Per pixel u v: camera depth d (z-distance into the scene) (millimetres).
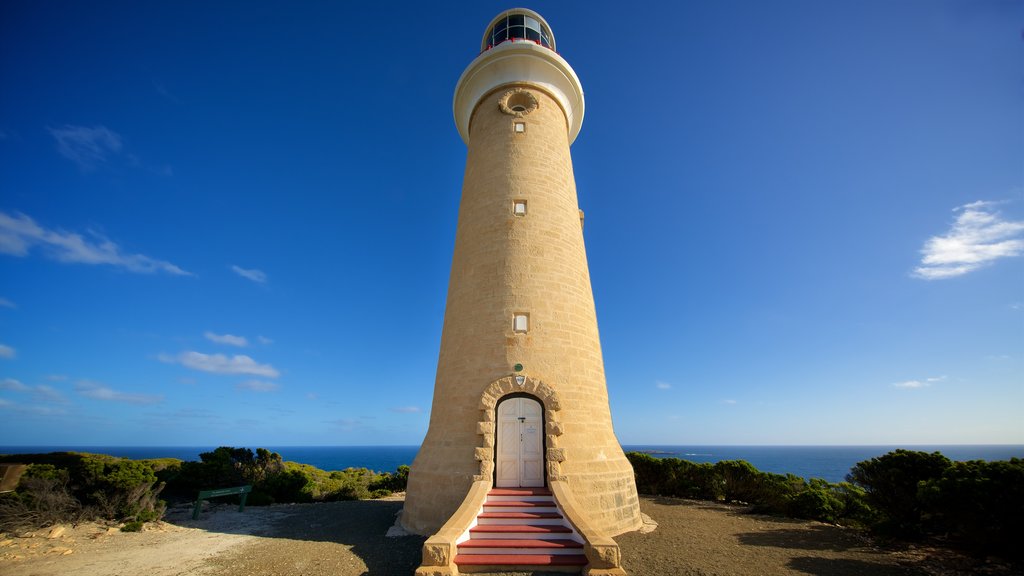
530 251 14844
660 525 13945
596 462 12875
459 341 14461
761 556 10648
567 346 13938
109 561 10125
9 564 9875
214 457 20516
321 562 10023
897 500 12664
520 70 17703
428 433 14398
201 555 10594
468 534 10258
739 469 19516
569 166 17766
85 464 14555
